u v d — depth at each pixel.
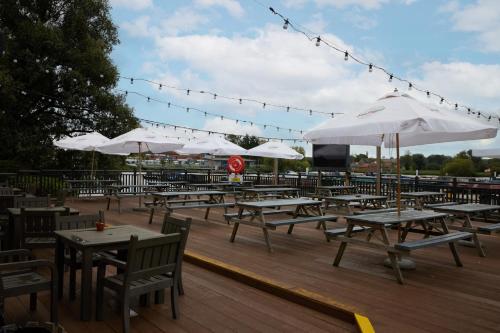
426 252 6.49
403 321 3.62
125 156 21.30
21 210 4.64
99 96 17.67
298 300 4.13
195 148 14.40
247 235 7.70
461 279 4.96
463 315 3.78
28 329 2.59
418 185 11.93
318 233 8.00
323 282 4.75
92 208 11.64
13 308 3.85
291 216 10.55
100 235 3.97
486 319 3.69
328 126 5.54
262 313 3.86
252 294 4.41
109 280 3.44
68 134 18.62
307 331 3.46
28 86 17.06
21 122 17.66
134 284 3.42
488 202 10.04
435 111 5.27
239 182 15.08
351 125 5.23
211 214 10.69
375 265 5.54
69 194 14.29
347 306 3.81
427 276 5.07
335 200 9.64
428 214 5.92
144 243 3.29
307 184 15.02
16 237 5.05
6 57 15.80
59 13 18.14
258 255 6.06
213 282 4.83
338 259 5.48
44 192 14.41
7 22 17.06
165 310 3.88
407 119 4.87
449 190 11.17
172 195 9.11
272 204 6.93
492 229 6.21
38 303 4.01
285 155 14.54
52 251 6.20
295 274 5.06
